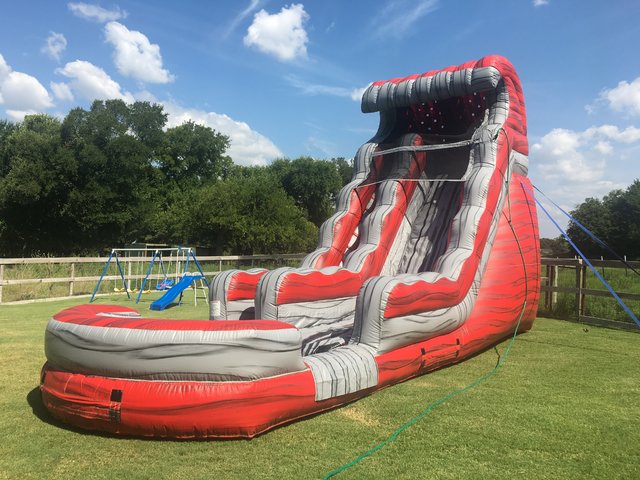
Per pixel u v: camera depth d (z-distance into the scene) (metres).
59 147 27.22
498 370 5.68
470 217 6.32
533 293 7.55
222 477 3.04
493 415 4.15
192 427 3.47
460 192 7.76
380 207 7.43
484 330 6.20
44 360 5.84
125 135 29.66
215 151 44.19
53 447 3.45
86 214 28.17
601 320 9.01
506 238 6.90
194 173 43.47
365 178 7.87
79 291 13.67
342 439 3.62
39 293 12.46
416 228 7.67
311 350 5.08
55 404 3.75
